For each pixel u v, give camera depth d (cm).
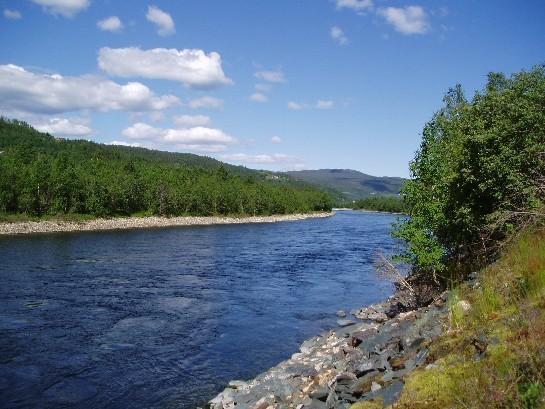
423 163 2077
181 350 1997
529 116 1527
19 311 2619
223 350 2000
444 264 1944
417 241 1902
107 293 3153
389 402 741
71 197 9744
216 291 3291
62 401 1489
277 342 2109
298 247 6175
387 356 1025
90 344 2073
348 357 1344
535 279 886
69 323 2403
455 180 1716
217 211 13175
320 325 2394
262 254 5400
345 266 4516
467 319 912
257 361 1858
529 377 574
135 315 2592
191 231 8900
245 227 10381
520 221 1407
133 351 1983
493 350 688
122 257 4931
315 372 1420
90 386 1611
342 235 8169
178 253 5366
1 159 10525
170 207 11831
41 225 8338
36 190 9050
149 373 1734
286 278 3850
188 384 1627
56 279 3603
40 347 2022
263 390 1388
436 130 2153
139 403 1476
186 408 1434
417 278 2141
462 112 1897
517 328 719
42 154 16700
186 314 2628
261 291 3306
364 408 753
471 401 592
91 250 5488
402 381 777
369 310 2630
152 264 4503
